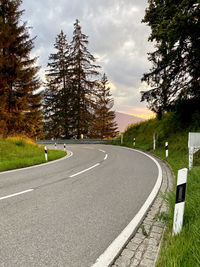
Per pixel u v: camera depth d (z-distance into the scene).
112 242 2.41
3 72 15.74
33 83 17.38
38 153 12.41
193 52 9.57
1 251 2.24
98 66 27.83
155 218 3.12
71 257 2.11
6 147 11.67
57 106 29.59
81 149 17.27
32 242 2.42
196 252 1.79
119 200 3.94
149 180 5.54
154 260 2.04
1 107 14.74
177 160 8.02
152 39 9.62
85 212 3.35
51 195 4.30
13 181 5.68
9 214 3.30
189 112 12.03
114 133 40.91
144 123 21.22
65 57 29.45
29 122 17.80
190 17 7.53
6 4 15.70
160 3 9.16
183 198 2.41
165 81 11.21
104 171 6.88
